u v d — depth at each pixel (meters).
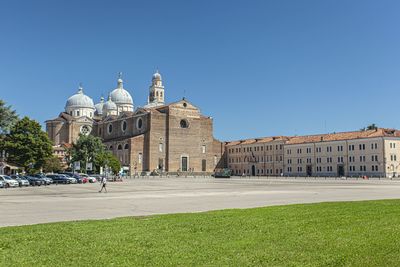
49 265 11.62
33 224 18.77
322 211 20.62
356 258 11.39
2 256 12.55
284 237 14.36
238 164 183.88
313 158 148.12
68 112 195.38
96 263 11.78
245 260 11.70
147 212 24.86
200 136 173.62
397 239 13.16
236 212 21.31
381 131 129.62
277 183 79.69
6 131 87.50
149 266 11.40
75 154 128.75
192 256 12.27
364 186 61.84
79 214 24.11
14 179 73.12
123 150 162.88
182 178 132.88
